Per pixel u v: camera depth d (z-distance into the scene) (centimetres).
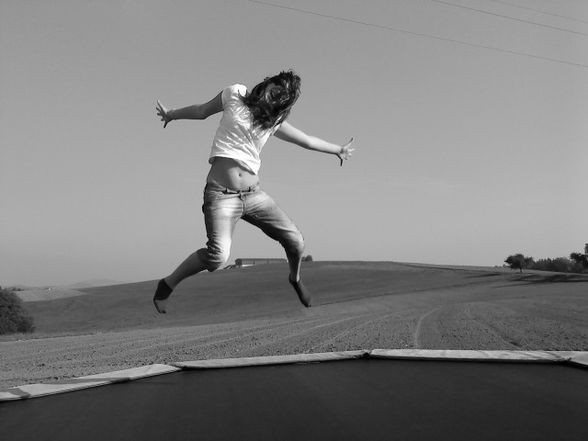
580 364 509
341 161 387
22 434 324
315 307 4125
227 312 4572
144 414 359
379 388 420
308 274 7406
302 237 362
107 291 6438
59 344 1575
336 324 1692
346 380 459
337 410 348
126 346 1366
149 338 1589
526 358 545
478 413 333
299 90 341
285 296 5431
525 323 1368
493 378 455
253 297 5481
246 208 341
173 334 1756
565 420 315
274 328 1723
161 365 557
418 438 287
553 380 445
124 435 312
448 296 4172
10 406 407
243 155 335
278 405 369
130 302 5609
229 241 338
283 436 298
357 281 6588
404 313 2131
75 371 848
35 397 434
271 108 333
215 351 1065
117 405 393
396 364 546
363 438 289
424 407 351
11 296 3856
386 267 8425
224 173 334
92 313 5156
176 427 324
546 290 3806
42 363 1062
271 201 351
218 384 463
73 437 312
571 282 4888
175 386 462
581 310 1766
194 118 363
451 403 362
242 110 335
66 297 6088
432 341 1027
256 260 10031
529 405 354
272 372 521
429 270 7669
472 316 1677
